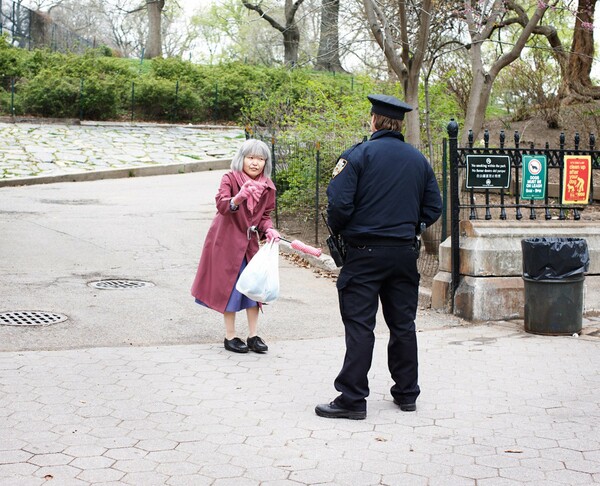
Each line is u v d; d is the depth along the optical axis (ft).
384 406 16.72
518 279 25.41
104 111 91.91
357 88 49.44
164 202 50.49
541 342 22.36
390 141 15.97
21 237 36.58
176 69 104.78
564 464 13.52
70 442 14.17
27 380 17.69
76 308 24.95
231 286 20.63
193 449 14.02
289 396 17.22
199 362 19.71
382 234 15.58
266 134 46.80
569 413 16.24
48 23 140.36
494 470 13.25
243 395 17.21
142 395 16.98
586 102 61.16
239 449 14.07
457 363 20.11
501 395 17.47
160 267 32.12
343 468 13.28
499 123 61.16
